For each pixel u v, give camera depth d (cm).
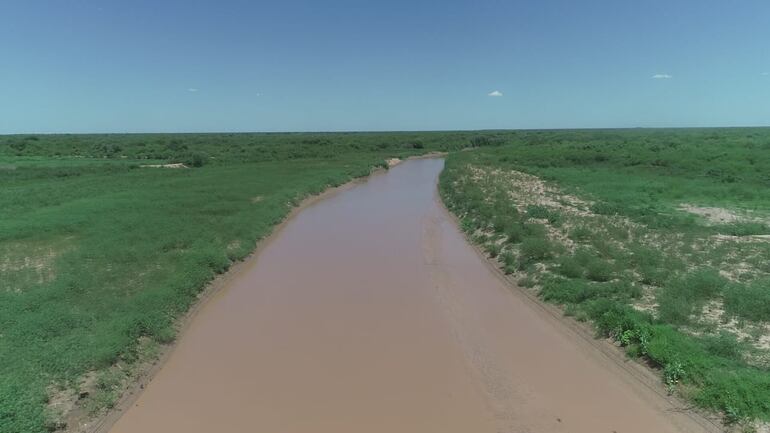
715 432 782
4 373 898
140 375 1029
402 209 2995
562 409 902
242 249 1877
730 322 1076
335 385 1005
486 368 1059
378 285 1598
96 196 2978
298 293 1536
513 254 1747
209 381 1026
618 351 1059
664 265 1425
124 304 1247
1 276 1451
